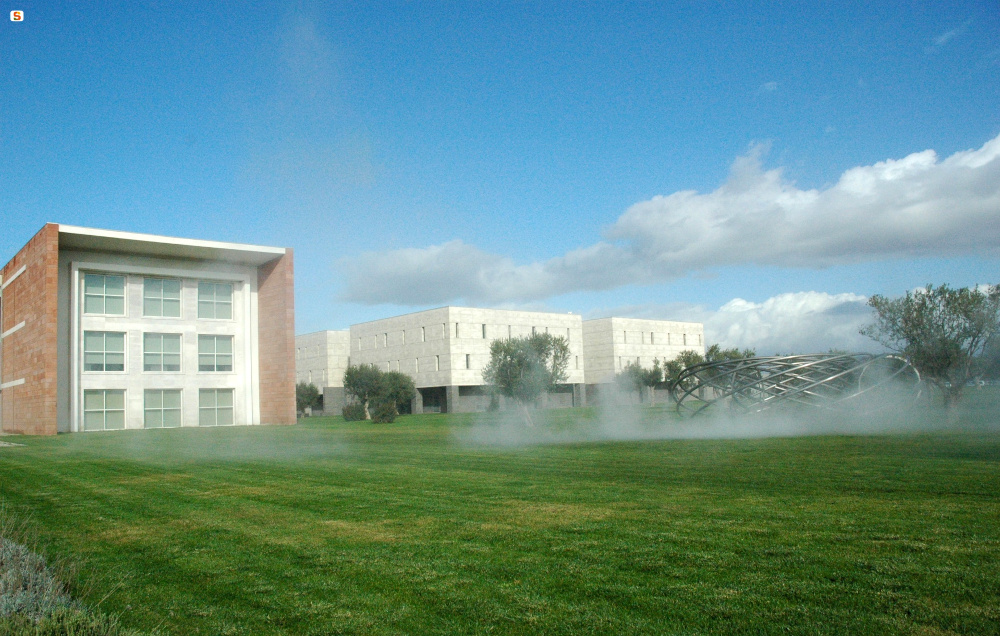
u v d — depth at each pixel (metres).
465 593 5.79
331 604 5.64
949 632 4.64
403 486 12.14
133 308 44.72
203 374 46.88
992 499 9.32
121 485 13.32
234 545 7.75
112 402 43.44
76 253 42.56
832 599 5.33
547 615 5.22
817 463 14.09
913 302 26.94
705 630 4.82
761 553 6.69
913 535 7.23
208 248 43.75
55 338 38.12
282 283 47.16
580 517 8.73
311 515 9.44
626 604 5.39
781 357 28.61
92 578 6.53
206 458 19.12
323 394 87.62
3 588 5.96
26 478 14.98
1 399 50.66
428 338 78.19
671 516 8.63
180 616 5.47
